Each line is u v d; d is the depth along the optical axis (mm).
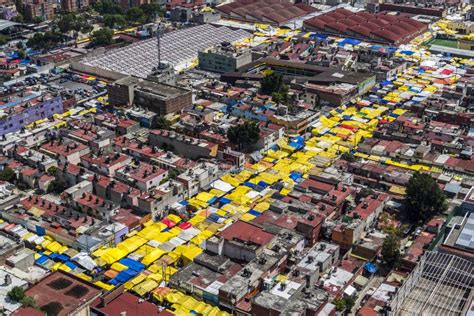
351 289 175000
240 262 186500
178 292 175500
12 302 157750
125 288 177375
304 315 158500
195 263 185125
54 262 192375
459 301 163000
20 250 188250
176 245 199750
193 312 167625
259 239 189250
